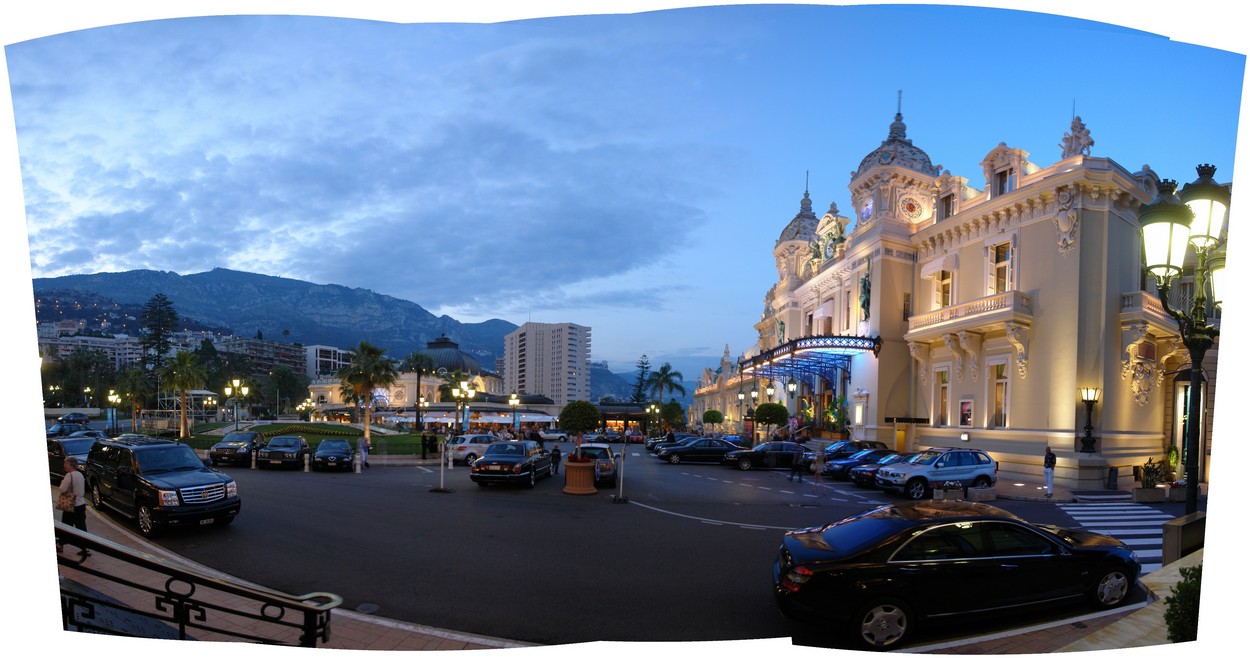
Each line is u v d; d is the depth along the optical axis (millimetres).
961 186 30031
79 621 5832
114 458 13391
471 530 12656
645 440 60906
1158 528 13969
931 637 6879
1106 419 22984
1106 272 23375
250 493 17766
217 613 7109
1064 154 24406
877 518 7625
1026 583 7156
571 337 110812
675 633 7121
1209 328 8023
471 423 60406
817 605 6707
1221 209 7613
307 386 81438
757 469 29062
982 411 26984
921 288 32188
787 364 40031
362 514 14445
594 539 11922
